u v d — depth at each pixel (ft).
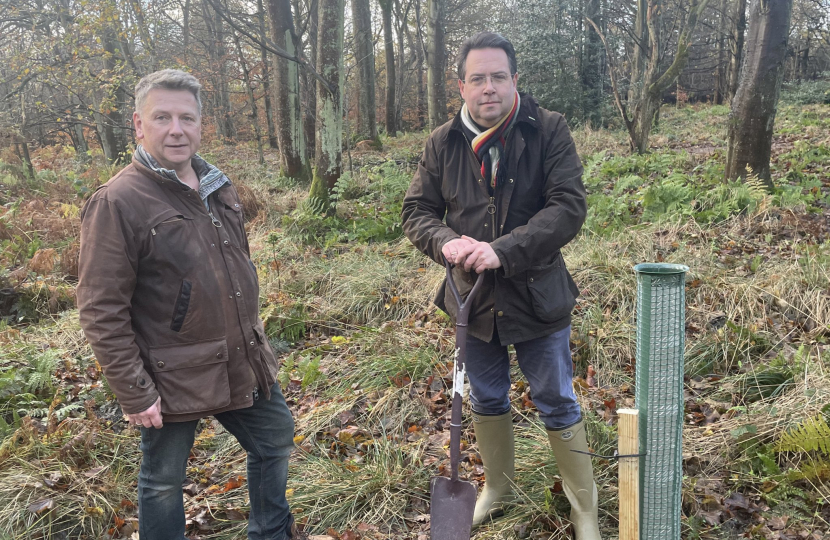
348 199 28.30
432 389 12.82
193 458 11.12
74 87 41.47
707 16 88.07
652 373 5.66
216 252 6.93
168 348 6.70
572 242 18.62
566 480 8.17
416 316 15.87
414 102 102.22
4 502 9.20
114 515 9.24
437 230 7.79
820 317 13.25
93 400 12.44
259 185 35.40
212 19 64.18
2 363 13.91
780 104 68.44
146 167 6.64
